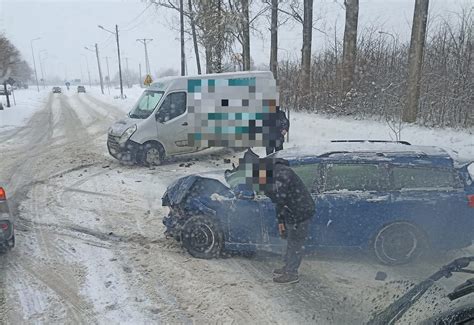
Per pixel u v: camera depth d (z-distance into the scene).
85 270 5.62
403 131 14.38
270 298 4.85
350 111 18.95
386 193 5.53
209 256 5.91
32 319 4.52
